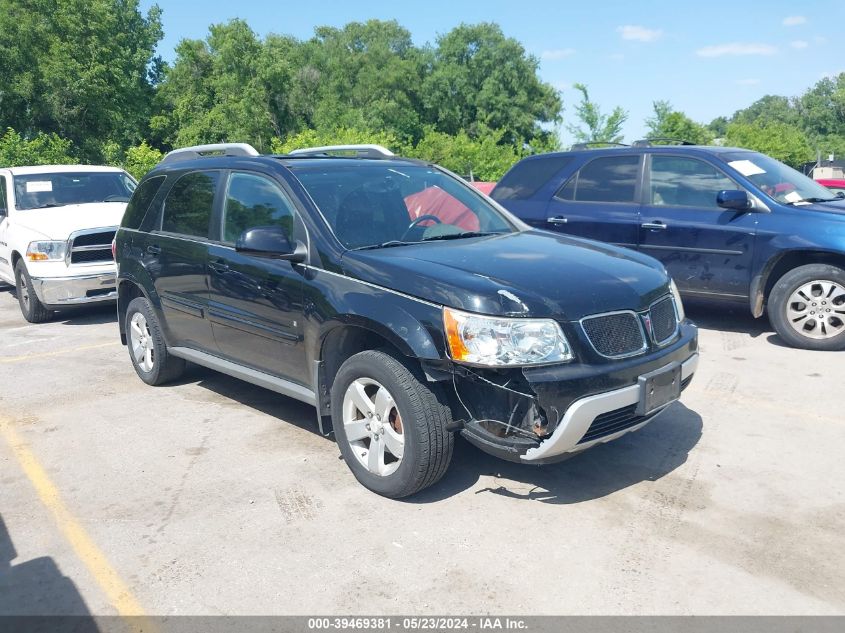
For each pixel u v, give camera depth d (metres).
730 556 3.50
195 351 5.75
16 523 4.05
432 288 3.84
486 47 71.75
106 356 7.52
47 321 9.45
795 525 3.76
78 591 3.39
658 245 7.72
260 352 4.95
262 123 57.62
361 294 4.10
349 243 4.43
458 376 3.76
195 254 5.39
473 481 4.36
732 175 7.40
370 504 4.11
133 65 56.75
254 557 3.61
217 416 5.59
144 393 6.20
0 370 7.11
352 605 3.21
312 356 4.45
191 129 56.38
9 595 3.38
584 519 3.88
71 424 5.53
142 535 3.86
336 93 70.00
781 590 3.23
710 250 7.38
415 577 3.40
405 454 3.94
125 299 6.58
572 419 3.59
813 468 4.40
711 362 6.55
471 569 3.45
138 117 55.25
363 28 79.31
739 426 5.07
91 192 10.39
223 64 58.59
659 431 5.02
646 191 7.90
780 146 52.75
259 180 5.05
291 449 4.91
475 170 37.38
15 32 40.41
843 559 3.45
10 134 23.31
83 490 4.42
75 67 40.84
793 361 6.53
